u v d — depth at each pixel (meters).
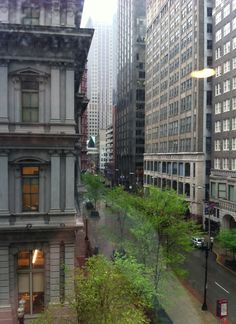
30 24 21.80
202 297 33.91
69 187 22.80
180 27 79.69
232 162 58.72
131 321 15.74
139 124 134.50
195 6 70.69
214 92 65.94
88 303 16.81
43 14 22.36
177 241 33.28
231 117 59.12
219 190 62.19
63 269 22.66
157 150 97.88
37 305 23.09
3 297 22.20
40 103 22.47
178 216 37.81
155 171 97.50
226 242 43.31
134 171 132.88
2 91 21.81
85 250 36.59
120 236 40.44
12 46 21.80
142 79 134.88
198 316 29.56
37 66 22.31
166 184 87.44
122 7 160.12
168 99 88.44
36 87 22.55
